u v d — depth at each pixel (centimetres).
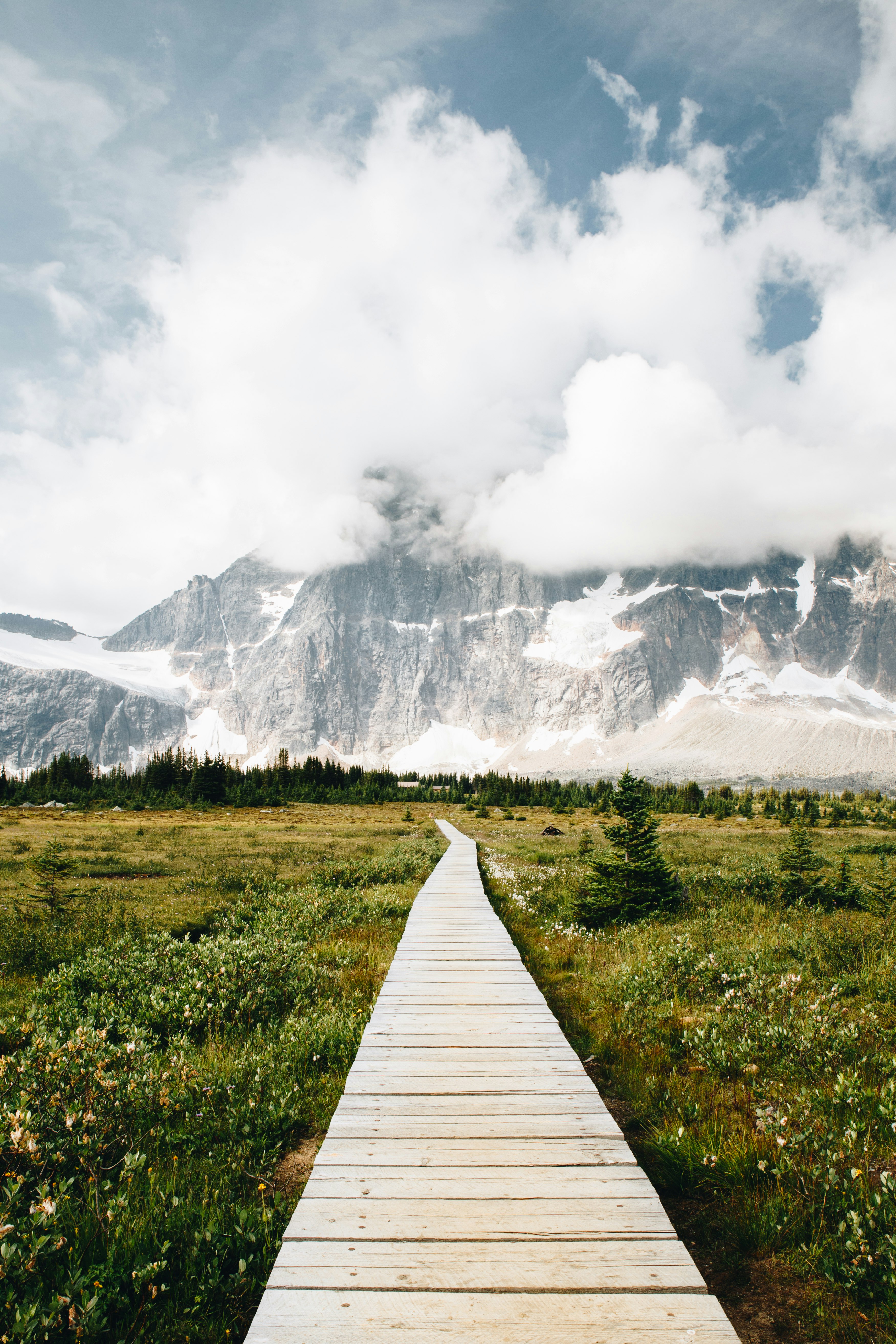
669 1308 359
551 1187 468
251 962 1071
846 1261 420
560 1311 355
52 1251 402
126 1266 411
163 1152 571
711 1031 766
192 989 963
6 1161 503
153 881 2536
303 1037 812
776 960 1117
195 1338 372
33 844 4012
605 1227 420
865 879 1944
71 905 1909
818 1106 607
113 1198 465
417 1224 423
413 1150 518
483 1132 550
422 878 2361
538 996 938
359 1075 667
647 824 1584
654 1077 703
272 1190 520
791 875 1855
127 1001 951
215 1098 659
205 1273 406
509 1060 708
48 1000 1028
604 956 1216
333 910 1656
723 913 1516
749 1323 388
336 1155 510
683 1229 475
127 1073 674
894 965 1015
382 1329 343
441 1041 762
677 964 1054
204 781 10662
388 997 934
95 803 10094
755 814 11294
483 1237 410
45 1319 350
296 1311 353
